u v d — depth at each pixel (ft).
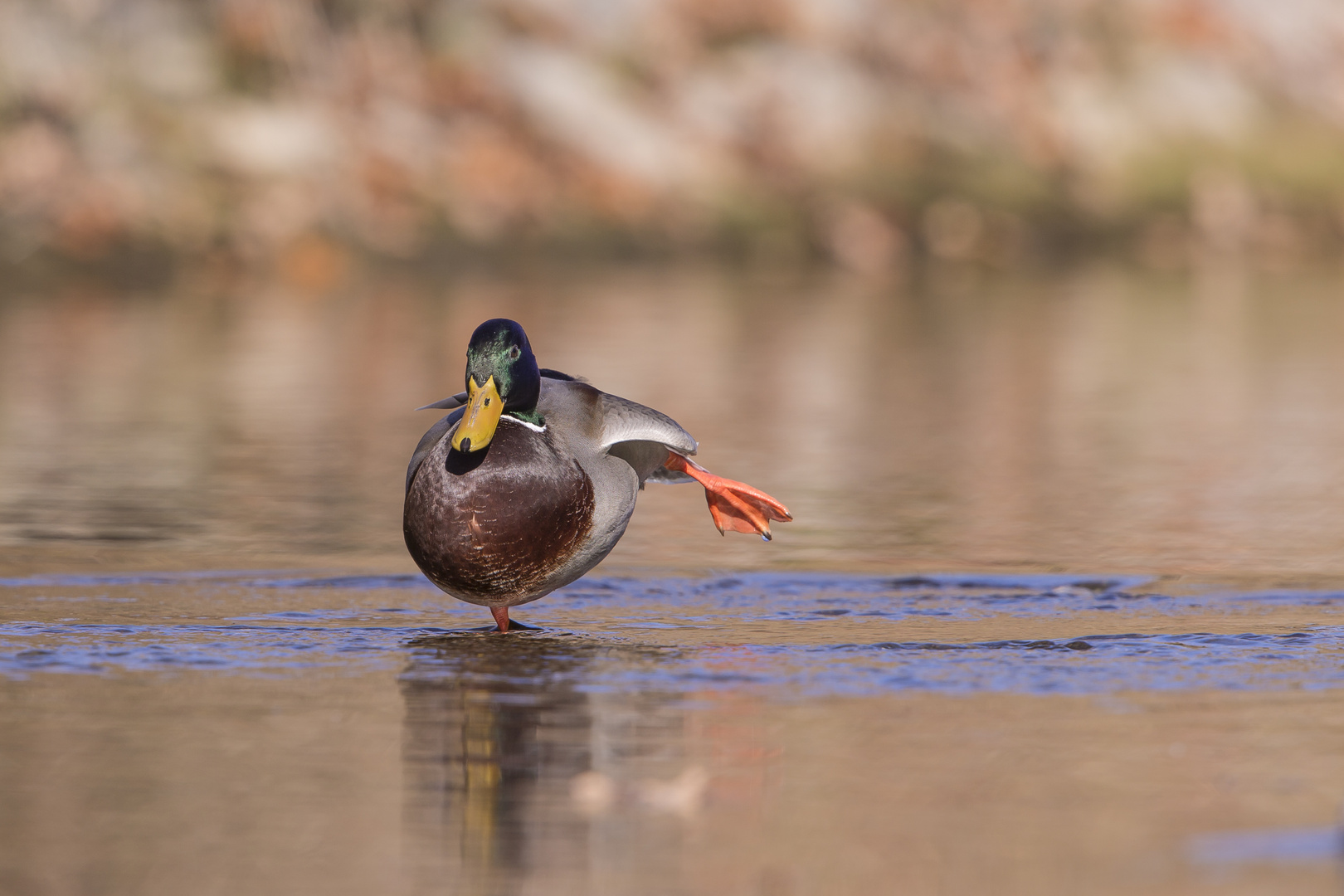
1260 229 126.21
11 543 31.45
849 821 15.29
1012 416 51.55
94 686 20.27
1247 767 16.88
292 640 23.24
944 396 55.67
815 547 32.09
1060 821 15.25
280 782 16.48
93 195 95.40
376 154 105.60
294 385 56.70
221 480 39.60
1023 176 125.59
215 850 14.60
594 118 114.62
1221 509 36.70
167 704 19.44
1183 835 14.87
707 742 17.85
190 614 25.00
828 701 19.56
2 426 47.88
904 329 75.77
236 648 22.61
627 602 26.48
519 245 104.99
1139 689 20.13
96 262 92.43
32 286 87.56
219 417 49.85
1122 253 120.57
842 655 22.25
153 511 35.35
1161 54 138.21
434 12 115.44
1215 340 72.43
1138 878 13.91
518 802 15.83
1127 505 37.24
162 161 98.58
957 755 17.30
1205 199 128.16
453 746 17.74
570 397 24.21
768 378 58.90
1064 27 136.67
